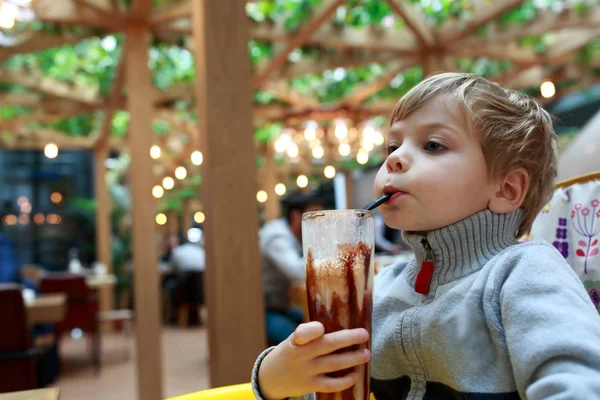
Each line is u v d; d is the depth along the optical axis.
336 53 5.24
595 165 1.53
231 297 1.81
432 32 4.76
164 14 3.81
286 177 11.29
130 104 3.83
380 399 0.91
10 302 2.85
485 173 0.79
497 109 0.80
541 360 0.62
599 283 1.03
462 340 0.76
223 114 1.84
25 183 13.16
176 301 8.28
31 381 2.87
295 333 0.64
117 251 9.66
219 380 1.78
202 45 1.85
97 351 5.35
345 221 0.66
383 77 5.83
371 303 0.68
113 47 5.09
